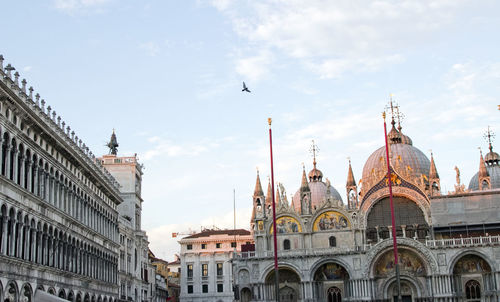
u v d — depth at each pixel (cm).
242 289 10981
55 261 6406
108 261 9150
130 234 11438
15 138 5288
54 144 6512
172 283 18750
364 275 10456
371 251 10506
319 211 11362
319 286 10844
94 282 8094
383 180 11281
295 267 10781
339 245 11150
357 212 11219
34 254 5706
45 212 6103
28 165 5681
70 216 6944
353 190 12444
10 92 5072
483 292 10044
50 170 6406
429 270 10219
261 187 12475
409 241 10331
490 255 10006
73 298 7019
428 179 12606
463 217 10819
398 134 13825
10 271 5044
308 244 11244
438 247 10206
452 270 10125
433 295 10081
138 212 12531
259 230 11538
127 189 12106
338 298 10762
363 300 10381
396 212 11200
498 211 10738
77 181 7500
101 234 8562
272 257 10881
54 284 6306
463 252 10112
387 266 10569
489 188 12475
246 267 10988
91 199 8294
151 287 13700
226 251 15688
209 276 15600
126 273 10869
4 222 4928
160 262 17225
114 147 13225
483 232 10825
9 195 5059
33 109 5966
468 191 11744
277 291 6475
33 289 5628
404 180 11194
